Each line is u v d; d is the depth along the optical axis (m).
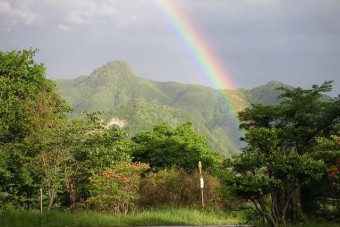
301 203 15.10
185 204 23.05
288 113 15.95
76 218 17.42
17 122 23.81
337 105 15.78
